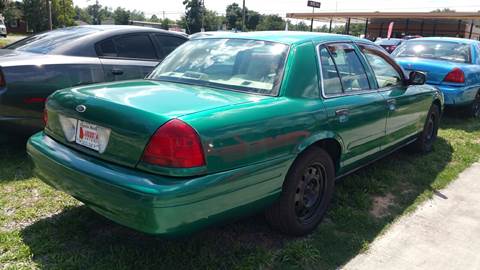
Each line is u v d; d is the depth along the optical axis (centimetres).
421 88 498
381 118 395
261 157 268
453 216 382
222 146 245
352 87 369
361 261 301
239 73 320
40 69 454
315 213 334
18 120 442
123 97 271
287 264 290
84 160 264
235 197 255
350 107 346
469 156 559
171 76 345
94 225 326
